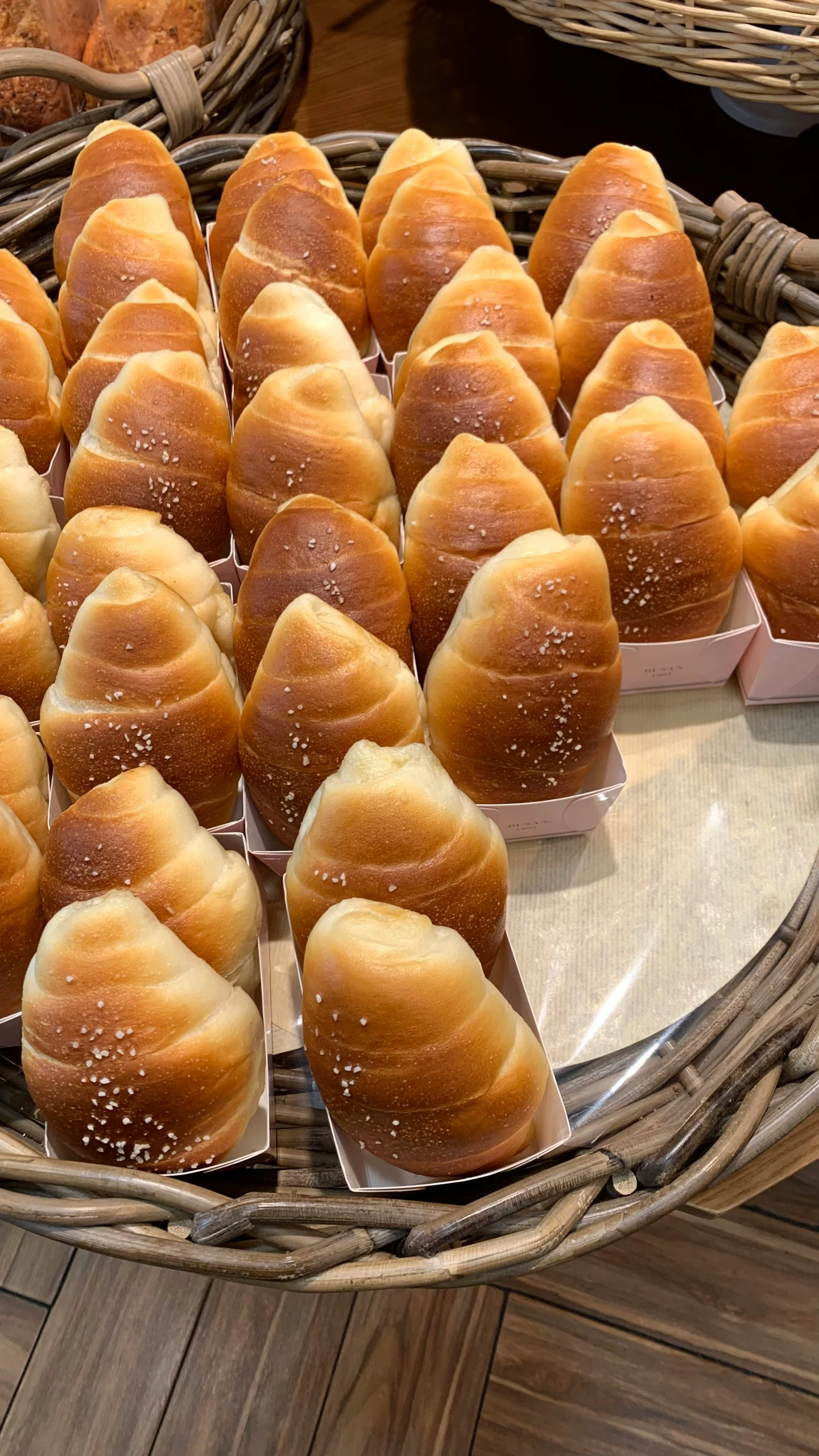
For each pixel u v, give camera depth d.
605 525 0.61
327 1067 0.47
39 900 0.53
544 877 0.61
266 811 0.57
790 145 0.93
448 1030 0.46
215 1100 0.49
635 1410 0.81
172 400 0.61
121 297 0.68
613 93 0.96
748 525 0.63
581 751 0.57
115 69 0.87
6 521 0.62
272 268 0.69
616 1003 0.57
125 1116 0.48
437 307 0.67
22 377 0.66
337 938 0.46
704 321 0.69
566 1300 0.85
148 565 0.58
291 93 0.93
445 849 0.49
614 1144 0.50
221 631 0.60
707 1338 0.84
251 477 0.61
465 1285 0.48
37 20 0.86
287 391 0.60
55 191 0.78
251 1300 0.85
